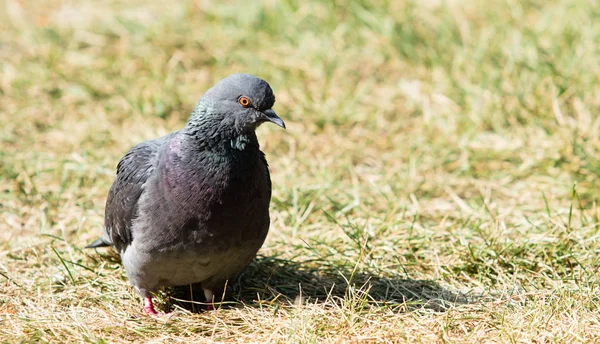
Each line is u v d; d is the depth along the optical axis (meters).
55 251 9.35
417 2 17.33
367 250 10.27
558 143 12.62
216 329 8.32
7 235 10.81
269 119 8.48
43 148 13.19
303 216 11.16
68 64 15.85
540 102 13.68
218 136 8.35
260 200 8.61
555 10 16.55
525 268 9.70
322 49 15.96
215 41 16.52
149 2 18.53
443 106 14.41
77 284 9.45
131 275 8.86
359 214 11.29
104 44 16.67
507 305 8.70
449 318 8.24
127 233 8.72
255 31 16.73
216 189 8.23
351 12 16.81
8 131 13.55
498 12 16.98
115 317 8.67
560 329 7.93
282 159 12.80
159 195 8.34
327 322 8.30
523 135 13.11
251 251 8.80
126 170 8.76
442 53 15.76
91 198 11.74
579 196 11.52
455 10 17.27
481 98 14.07
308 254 10.24
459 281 9.68
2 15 17.89
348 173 12.66
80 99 14.73
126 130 13.80
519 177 12.34
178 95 14.82
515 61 14.57
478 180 12.34
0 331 8.11
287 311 8.70
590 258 9.71
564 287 8.91
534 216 11.02
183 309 8.95
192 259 8.45
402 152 13.13
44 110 14.34
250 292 9.48
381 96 14.90
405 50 15.97
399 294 9.34
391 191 11.91
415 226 10.91
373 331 8.07
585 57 14.69
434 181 12.30
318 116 14.09
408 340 7.83
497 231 10.35
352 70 15.68
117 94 14.89
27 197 11.68
